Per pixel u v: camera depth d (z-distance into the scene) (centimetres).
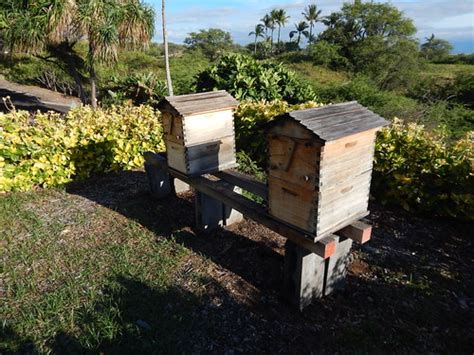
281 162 260
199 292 312
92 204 486
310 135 229
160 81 1254
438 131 529
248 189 364
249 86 889
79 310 289
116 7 985
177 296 306
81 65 1223
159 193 500
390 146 462
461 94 2023
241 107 654
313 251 262
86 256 364
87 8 935
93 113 655
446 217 442
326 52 3300
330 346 260
